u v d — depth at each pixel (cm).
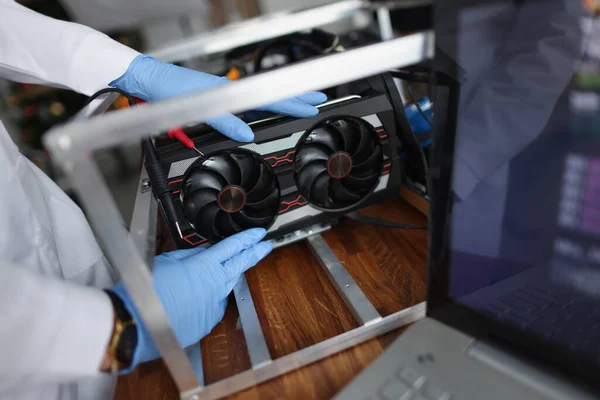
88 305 52
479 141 46
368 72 45
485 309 51
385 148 80
